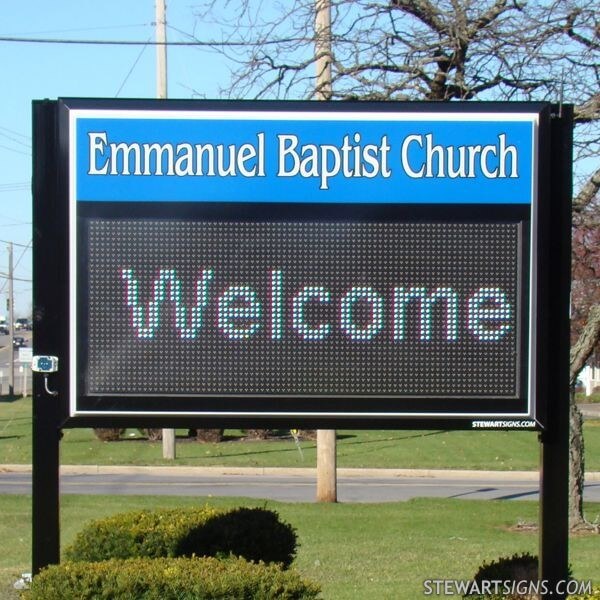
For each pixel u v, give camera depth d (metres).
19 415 41.25
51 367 6.09
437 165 6.24
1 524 13.55
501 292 6.21
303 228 6.20
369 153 6.23
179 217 6.19
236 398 6.12
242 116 6.22
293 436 29.16
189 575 5.64
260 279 6.18
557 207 6.31
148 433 30.97
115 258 6.16
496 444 30.02
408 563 10.37
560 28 11.11
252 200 6.20
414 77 11.28
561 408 6.25
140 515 8.38
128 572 5.65
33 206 6.18
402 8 11.30
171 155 6.21
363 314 6.18
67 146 6.18
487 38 11.19
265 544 8.12
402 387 6.16
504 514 14.56
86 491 19.41
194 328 6.14
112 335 6.12
